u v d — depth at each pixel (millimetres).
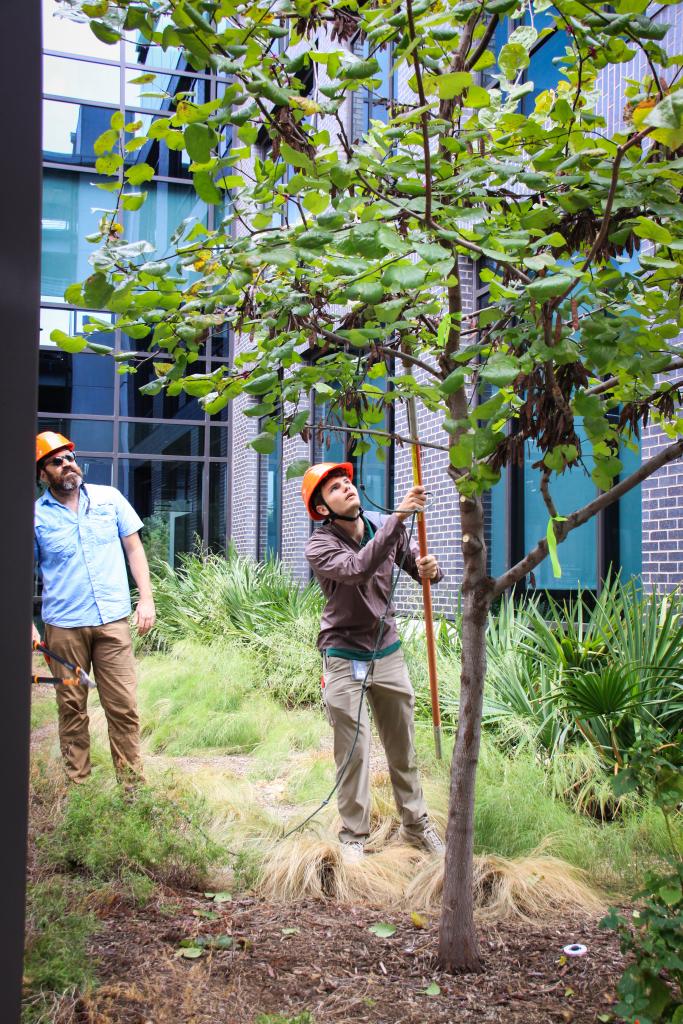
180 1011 2564
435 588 8945
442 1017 2551
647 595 5629
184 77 15969
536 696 5660
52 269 16281
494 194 2094
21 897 1151
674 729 4848
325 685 4238
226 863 3990
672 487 5613
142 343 16703
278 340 2340
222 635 10891
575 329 1913
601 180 1799
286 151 1634
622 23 1751
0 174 1132
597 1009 2549
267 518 15578
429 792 4801
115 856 3555
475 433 1882
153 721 7723
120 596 4863
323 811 4770
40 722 6816
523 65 2234
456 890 2896
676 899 2186
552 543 2223
